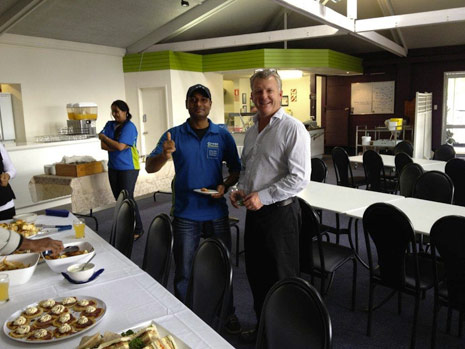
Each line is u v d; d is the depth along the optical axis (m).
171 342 1.15
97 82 8.32
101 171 4.68
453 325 2.57
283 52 8.73
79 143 6.23
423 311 2.76
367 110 11.51
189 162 2.46
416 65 10.77
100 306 1.46
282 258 2.16
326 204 3.15
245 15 8.84
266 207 2.14
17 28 6.62
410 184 3.99
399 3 8.46
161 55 8.42
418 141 8.02
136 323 1.37
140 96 8.84
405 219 2.14
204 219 2.47
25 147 5.52
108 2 6.70
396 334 2.49
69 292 1.63
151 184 5.29
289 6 5.11
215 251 1.68
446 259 2.05
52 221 2.73
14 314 1.40
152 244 2.17
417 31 9.38
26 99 7.12
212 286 1.65
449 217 1.98
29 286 1.71
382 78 11.19
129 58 8.75
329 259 2.66
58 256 1.90
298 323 1.27
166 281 1.96
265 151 2.16
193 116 2.45
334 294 3.02
